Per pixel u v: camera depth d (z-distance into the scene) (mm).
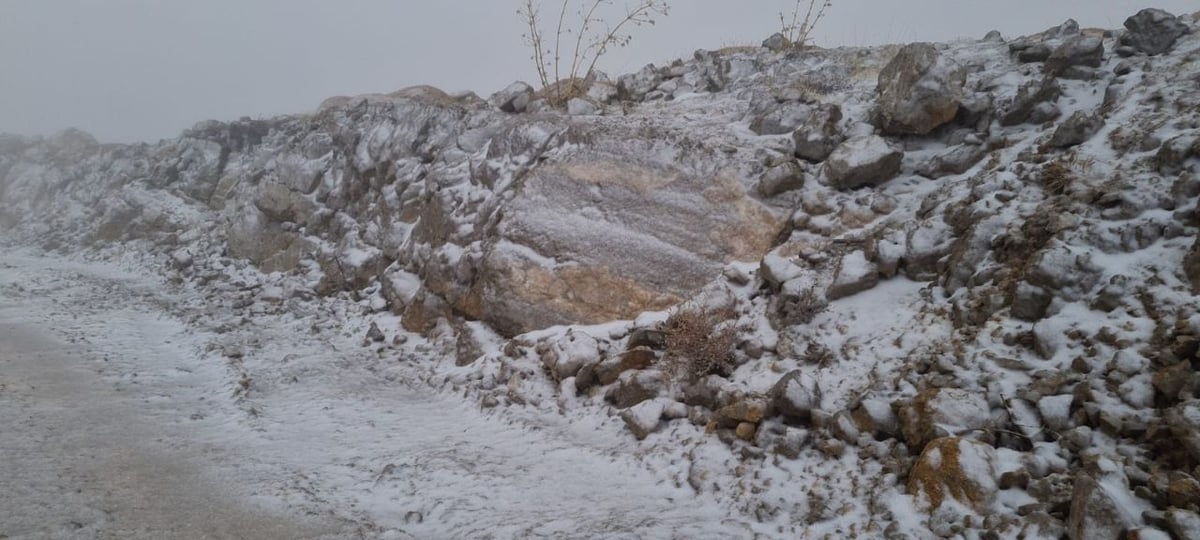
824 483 4730
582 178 9250
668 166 9023
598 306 8320
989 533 3793
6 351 9062
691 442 5680
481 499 4996
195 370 8703
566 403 6926
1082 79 8273
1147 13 8336
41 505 4672
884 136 8906
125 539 4297
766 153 8969
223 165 20891
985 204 6555
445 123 13195
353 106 15977
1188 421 3807
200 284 14430
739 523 4469
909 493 4301
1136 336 4559
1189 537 3287
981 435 4492
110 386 7785
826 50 12859
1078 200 5871
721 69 12539
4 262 18516
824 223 8031
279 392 7738
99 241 19938
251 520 4656
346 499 5039
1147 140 6152
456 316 9531
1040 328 4980
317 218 14195
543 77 13594
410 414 7117
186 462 5660
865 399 5152
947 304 6016
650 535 4379
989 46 10664
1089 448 4168
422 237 11133
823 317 6648
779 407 5496
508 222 9164
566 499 5000
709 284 8055
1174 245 5031
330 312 11406
